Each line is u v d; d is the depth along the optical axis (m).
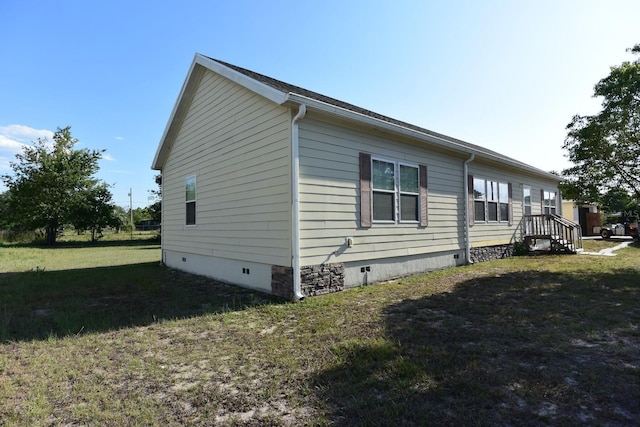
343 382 2.78
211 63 7.90
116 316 5.01
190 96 9.38
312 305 5.44
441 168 9.27
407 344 3.59
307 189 6.11
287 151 6.04
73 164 27.06
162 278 8.72
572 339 3.71
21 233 27.48
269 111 6.52
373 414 2.27
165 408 2.45
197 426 2.21
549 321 4.36
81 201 26.88
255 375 2.99
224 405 2.48
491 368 2.98
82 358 3.42
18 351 3.63
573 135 9.86
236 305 5.65
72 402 2.55
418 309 5.08
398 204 7.92
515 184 12.92
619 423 2.14
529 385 2.65
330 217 6.45
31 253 17.20
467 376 2.82
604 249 13.95
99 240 30.23
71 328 4.39
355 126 6.96
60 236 31.03
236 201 7.50
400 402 2.42
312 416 2.30
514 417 2.21
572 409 2.31
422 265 8.55
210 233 8.56
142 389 2.76
